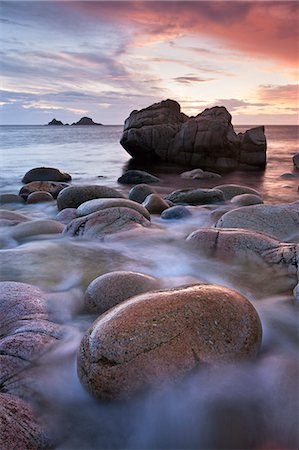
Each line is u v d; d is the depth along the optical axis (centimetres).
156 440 236
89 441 229
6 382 252
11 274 468
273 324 342
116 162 2127
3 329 315
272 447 224
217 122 1905
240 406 245
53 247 562
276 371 268
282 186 1308
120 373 239
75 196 888
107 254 532
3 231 639
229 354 256
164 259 501
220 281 434
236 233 490
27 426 216
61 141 4306
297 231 575
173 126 2092
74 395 255
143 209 710
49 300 375
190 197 943
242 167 1898
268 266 439
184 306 269
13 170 1686
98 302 359
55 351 287
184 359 246
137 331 251
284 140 5188
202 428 238
